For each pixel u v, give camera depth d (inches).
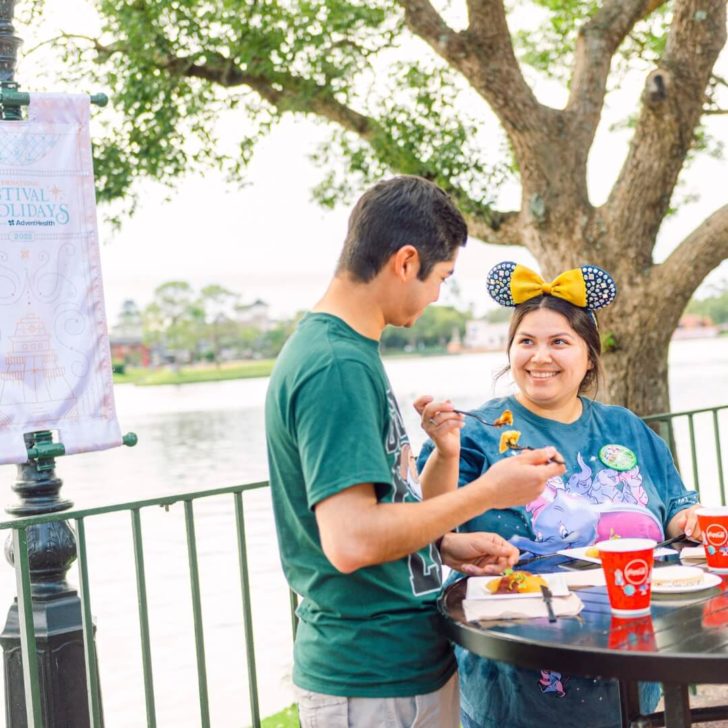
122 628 300.2
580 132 257.9
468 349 2362.2
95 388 147.6
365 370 75.0
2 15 143.2
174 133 284.8
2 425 139.6
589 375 111.0
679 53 238.4
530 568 96.0
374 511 72.1
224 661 259.0
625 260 254.5
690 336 1968.5
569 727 98.4
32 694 100.5
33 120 143.3
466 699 103.0
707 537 90.4
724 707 100.7
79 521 102.0
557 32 318.7
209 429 1170.0
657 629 74.7
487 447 104.0
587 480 103.9
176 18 269.6
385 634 79.0
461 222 80.9
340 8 271.3
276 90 287.4
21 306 141.6
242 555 112.6
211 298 2381.9
